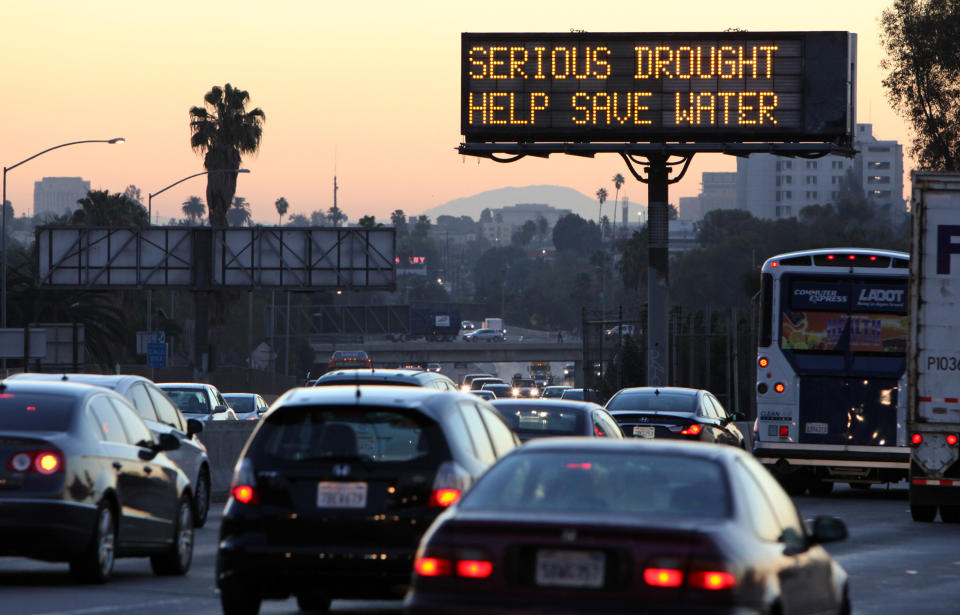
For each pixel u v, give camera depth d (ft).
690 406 195.72
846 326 199.72
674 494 59.93
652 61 339.57
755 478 65.26
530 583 56.13
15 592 101.76
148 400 151.94
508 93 342.03
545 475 61.57
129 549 108.78
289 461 81.30
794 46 336.90
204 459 162.40
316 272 546.26
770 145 341.21
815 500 207.72
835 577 72.33
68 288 543.80
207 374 557.74
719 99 338.34
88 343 581.94
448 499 80.07
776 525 64.08
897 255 198.59
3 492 99.60
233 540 80.53
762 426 201.87
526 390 556.92
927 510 170.91
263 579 79.97
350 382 159.33
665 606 54.75
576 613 55.21
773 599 57.72
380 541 79.51
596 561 55.72
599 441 64.95
